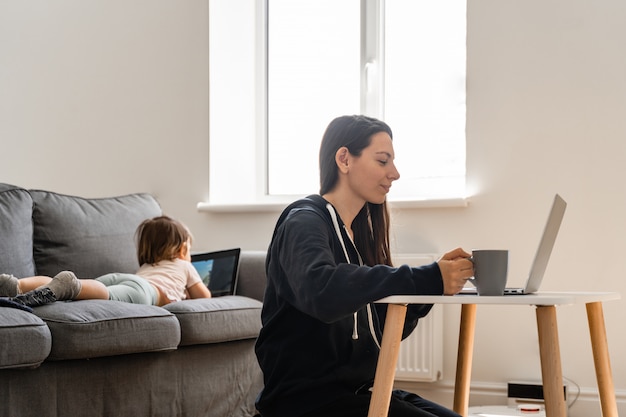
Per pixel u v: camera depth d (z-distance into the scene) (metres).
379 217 1.92
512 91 3.36
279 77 4.14
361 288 1.50
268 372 1.72
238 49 4.11
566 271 3.24
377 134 1.82
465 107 3.45
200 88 3.99
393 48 3.88
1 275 2.60
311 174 4.07
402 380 3.47
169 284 3.09
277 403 1.69
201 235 3.94
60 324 2.36
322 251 1.59
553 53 3.31
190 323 2.78
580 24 3.28
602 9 3.25
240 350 3.08
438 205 3.41
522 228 3.32
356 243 1.91
